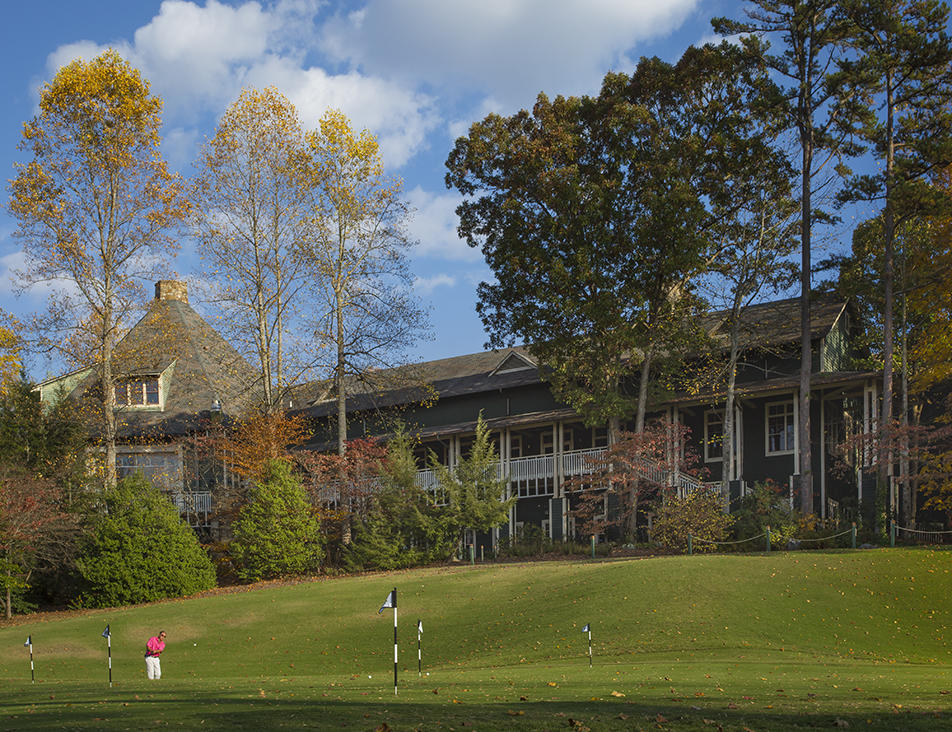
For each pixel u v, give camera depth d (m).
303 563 34.22
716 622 20.02
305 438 40.34
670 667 15.68
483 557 35.56
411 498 35.69
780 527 29.56
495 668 17.53
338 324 38.81
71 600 32.62
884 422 30.77
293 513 34.56
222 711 10.41
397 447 36.72
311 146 38.47
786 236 35.28
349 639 22.73
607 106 34.25
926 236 35.03
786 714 9.79
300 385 41.00
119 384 39.22
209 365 44.62
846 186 31.94
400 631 22.95
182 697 12.52
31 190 34.62
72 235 35.03
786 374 36.47
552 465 38.06
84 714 10.50
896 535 30.44
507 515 35.75
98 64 35.75
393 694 12.45
